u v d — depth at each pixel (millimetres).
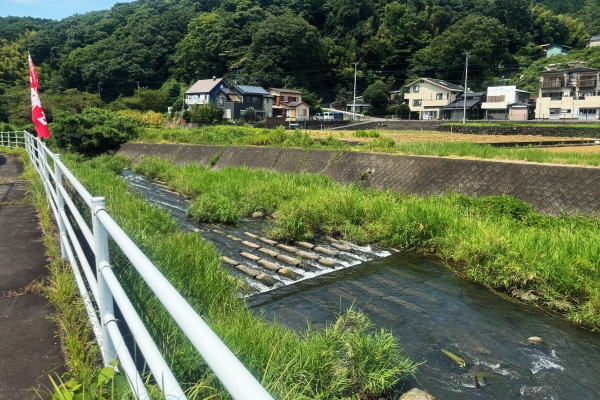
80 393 1925
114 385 1976
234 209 10555
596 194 9023
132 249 1499
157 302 3477
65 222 3828
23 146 21203
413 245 8695
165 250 5379
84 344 2852
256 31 77812
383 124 44438
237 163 19125
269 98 64125
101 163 20250
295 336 4469
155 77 80562
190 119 49875
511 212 9156
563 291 6238
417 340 5109
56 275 3891
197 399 2291
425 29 82812
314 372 3539
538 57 79188
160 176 17312
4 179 11219
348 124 48281
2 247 5109
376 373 3840
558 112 53469
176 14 89625
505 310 6027
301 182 13344
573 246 6777
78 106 55219
